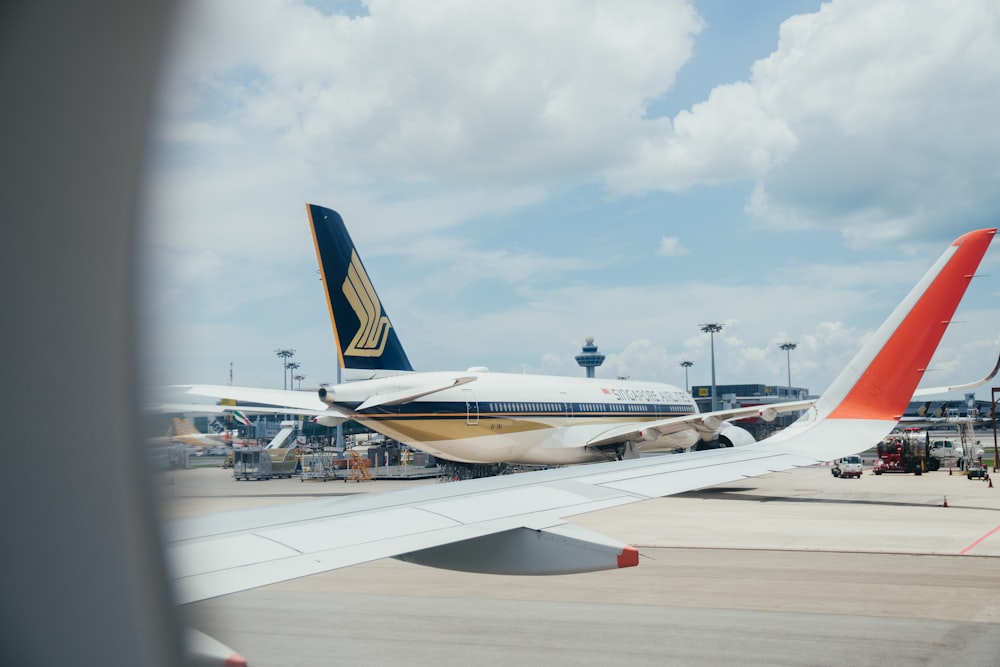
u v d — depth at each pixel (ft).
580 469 27.94
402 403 90.02
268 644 33.19
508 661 30.37
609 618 37.40
